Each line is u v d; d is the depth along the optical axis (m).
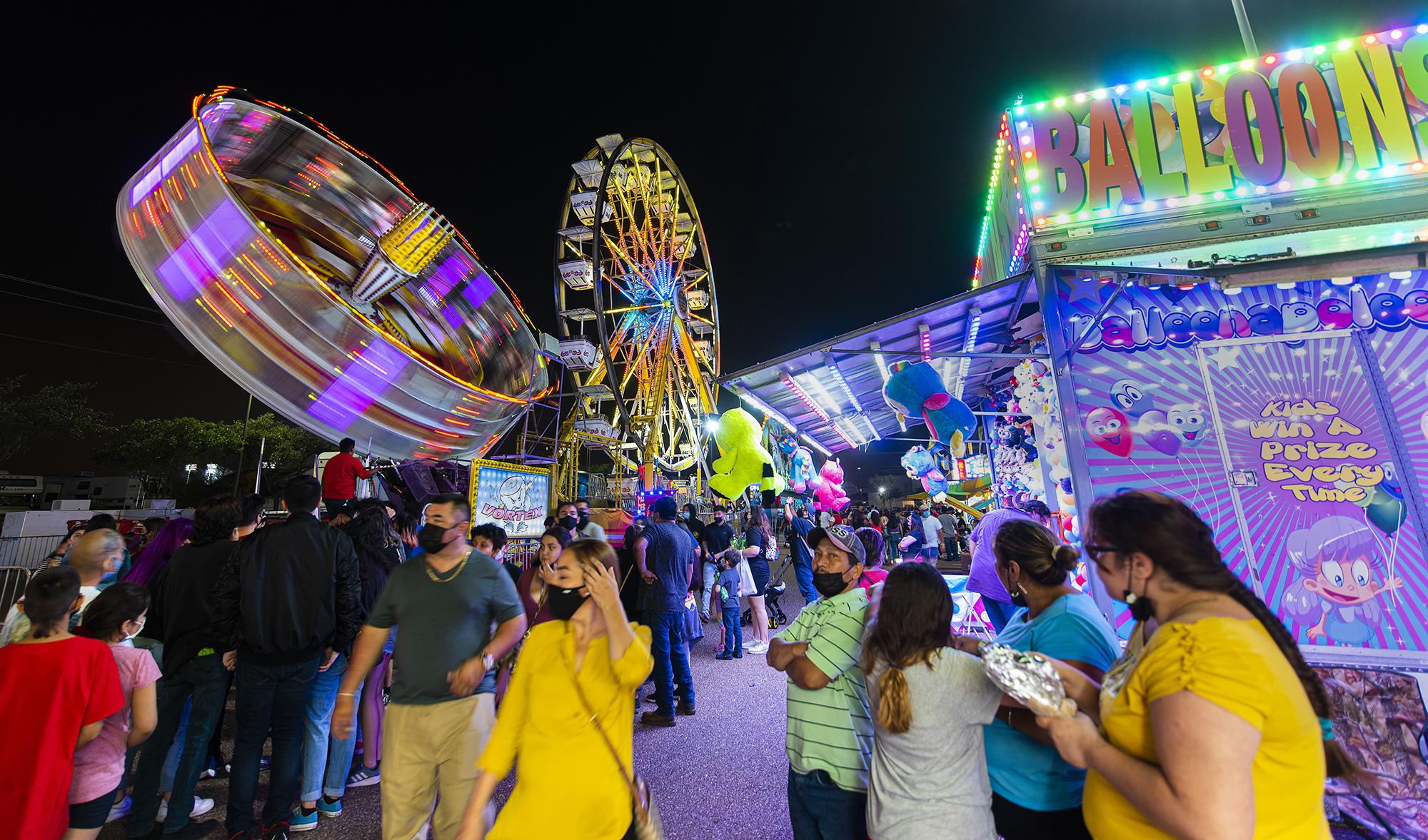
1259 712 1.17
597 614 2.19
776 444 14.38
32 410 26.69
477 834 2.01
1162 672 1.28
